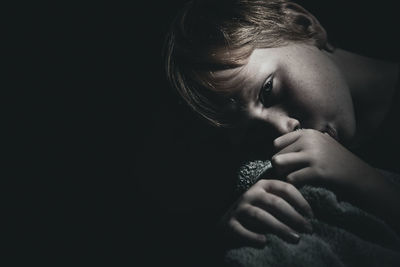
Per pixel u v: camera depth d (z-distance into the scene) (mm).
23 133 665
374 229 434
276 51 507
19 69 657
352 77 577
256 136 507
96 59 667
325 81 504
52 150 669
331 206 435
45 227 658
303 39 539
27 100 664
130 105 668
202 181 590
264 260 428
